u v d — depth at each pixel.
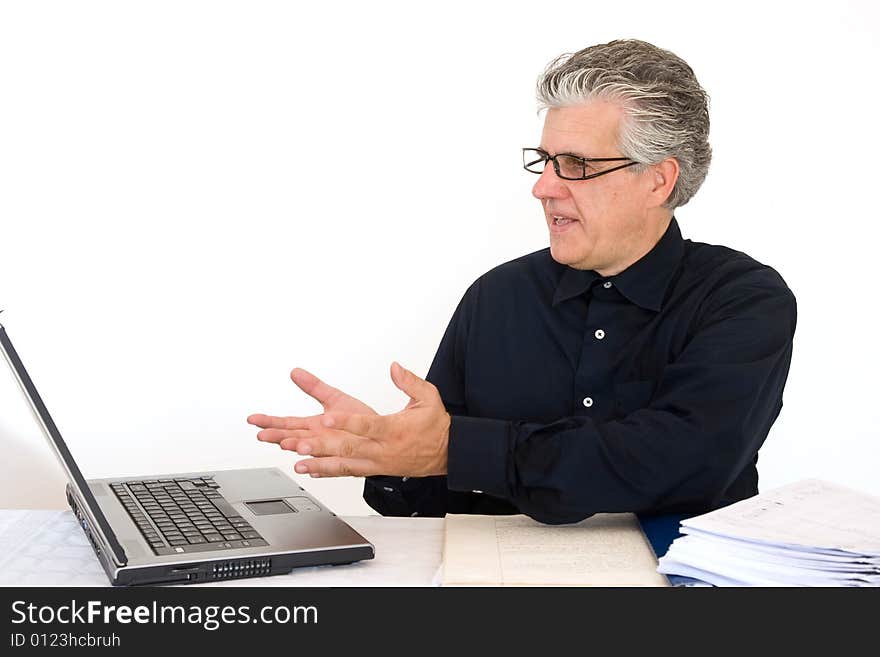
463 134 3.38
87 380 3.47
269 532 1.48
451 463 1.59
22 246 3.43
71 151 3.40
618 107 1.80
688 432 1.61
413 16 3.34
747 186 3.36
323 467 1.54
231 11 3.36
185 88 3.38
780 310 1.84
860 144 3.31
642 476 1.59
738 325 1.79
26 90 3.37
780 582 1.28
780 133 3.33
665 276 1.96
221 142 3.40
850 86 3.30
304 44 3.37
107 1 3.35
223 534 1.45
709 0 3.31
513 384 2.09
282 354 3.49
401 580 1.39
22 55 3.36
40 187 3.41
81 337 3.46
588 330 2.01
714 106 3.34
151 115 3.39
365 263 3.45
